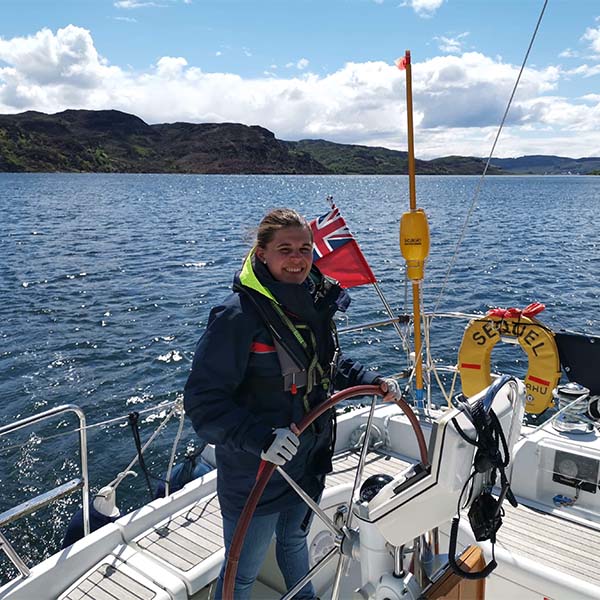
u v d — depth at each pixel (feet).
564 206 195.72
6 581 18.15
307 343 6.54
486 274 64.44
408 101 11.53
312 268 7.14
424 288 56.75
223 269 68.18
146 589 8.26
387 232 102.89
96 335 41.88
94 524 10.89
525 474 10.78
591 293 55.11
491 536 5.90
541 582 8.38
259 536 7.01
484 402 5.51
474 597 6.69
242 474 6.72
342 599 9.43
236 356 6.22
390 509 5.55
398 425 12.32
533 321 13.75
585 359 12.64
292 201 220.23
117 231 109.09
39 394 31.76
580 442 10.73
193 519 9.79
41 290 56.24
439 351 37.06
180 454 25.40
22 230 108.58
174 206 184.14
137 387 32.73
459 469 5.24
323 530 9.93
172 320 45.93
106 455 25.35
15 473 24.04
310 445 6.92
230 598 5.31
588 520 10.06
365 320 44.83
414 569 6.28
